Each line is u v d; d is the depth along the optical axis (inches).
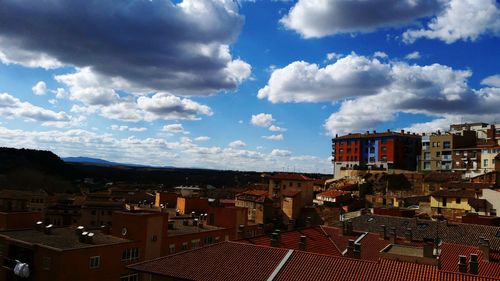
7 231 2586.1
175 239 2856.8
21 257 2292.1
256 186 7416.3
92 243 2385.6
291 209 4805.6
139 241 2556.6
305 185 5196.9
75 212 5807.1
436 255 1705.2
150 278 1509.6
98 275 2304.4
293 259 1482.5
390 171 5826.8
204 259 1546.5
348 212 4461.1
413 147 6879.9
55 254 2162.9
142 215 2600.9
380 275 1320.1
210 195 7219.5
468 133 5876.0
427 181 5162.4
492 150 5108.3
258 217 4822.8
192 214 4030.5
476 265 1573.6
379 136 6815.9
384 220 2657.5
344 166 7209.6
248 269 1443.2
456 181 4825.3
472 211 3690.9
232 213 3408.0
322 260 1453.0
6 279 2319.1
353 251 1833.2
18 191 6456.7
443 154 5792.3
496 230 2284.7
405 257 1704.0
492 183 4384.8
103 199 5561.0
